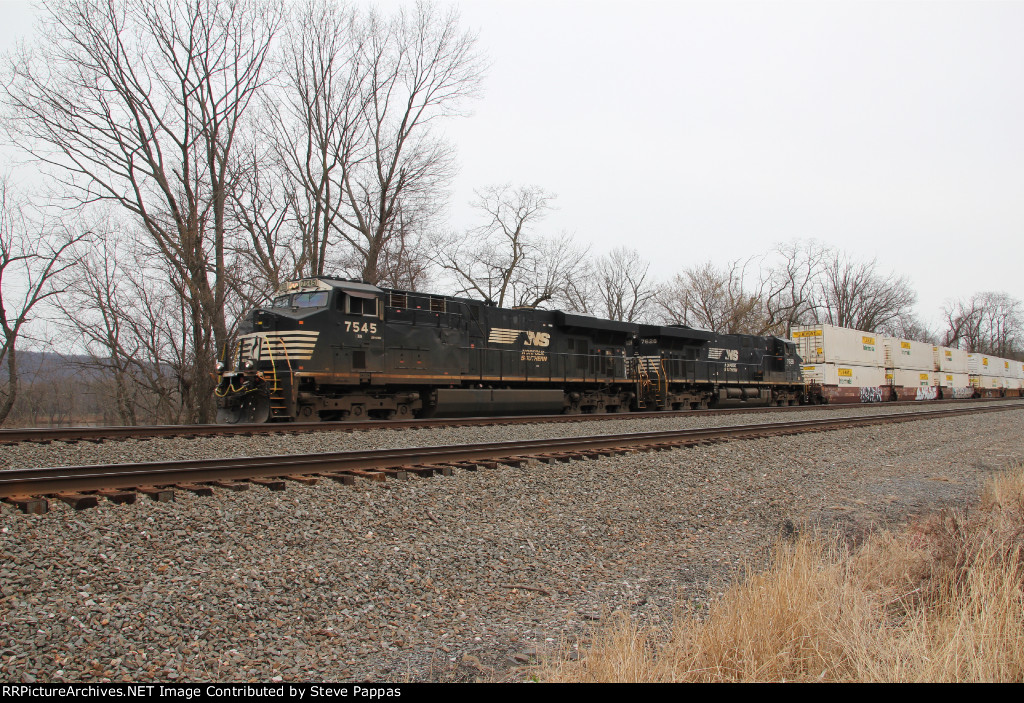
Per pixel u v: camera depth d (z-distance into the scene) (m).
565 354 22.12
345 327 16.12
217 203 25.83
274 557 5.29
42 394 42.56
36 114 22.12
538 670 4.11
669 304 56.19
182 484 6.65
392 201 29.77
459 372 18.66
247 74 25.33
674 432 13.19
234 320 31.72
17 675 3.52
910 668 3.99
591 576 6.11
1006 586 4.42
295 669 4.03
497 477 8.38
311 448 10.98
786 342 31.91
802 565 5.09
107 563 4.72
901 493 10.24
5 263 27.14
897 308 63.72
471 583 5.58
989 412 27.78
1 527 5.00
